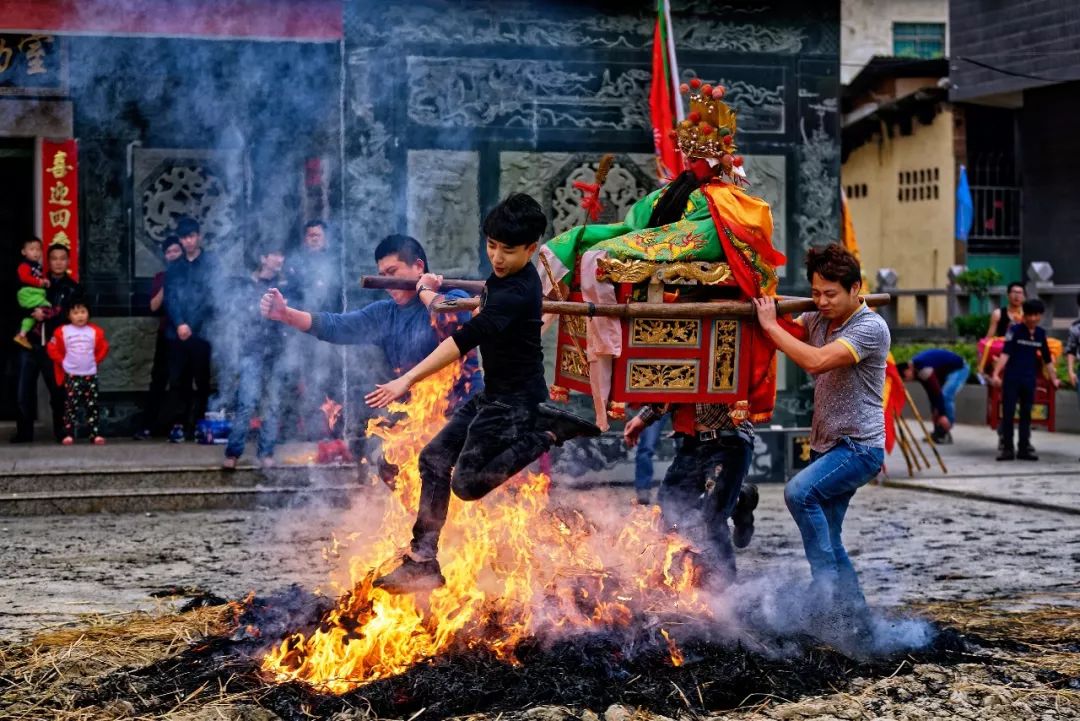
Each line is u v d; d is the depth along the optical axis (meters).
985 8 23.50
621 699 5.26
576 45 11.80
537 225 5.44
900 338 22.83
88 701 5.30
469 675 5.41
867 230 28.05
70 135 13.34
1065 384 17.25
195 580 7.88
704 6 12.05
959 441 16.47
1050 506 10.84
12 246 13.93
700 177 6.35
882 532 9.72
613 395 6.09
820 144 12.37
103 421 13.51
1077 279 22.83
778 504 11.19
